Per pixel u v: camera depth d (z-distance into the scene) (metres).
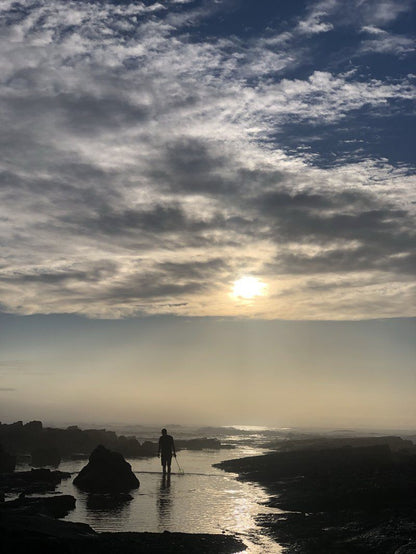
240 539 14.12
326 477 23.73
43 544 12.02
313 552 12.88
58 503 18.53
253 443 51.22
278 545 13.67
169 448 29.02
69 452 41.59
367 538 13.63
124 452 41.00
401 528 14.06
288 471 27.61
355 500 18.50
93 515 17.45
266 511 18.22
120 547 12.65
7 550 11.75
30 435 43.53
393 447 38.91
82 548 12.41
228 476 28.00
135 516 17.36
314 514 17.20
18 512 14.61
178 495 21.77
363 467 25.44
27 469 30.33
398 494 18.52
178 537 13.88
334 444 40.75
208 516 17.36
